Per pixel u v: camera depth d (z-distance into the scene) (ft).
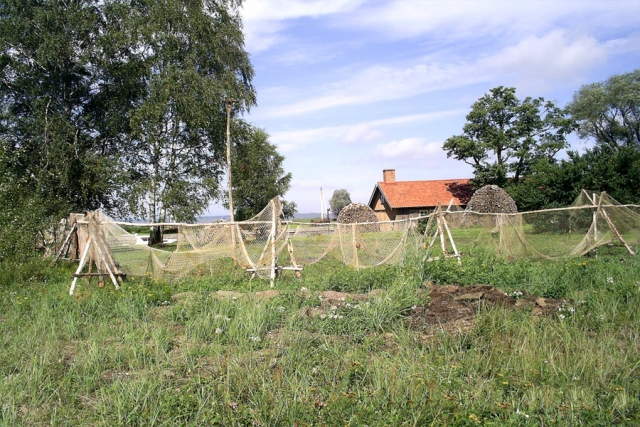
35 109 87.40
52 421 14.14
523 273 30.48
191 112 90.33
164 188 95.14
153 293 29.30
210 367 17.87
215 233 39.24
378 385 15.21
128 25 90.58
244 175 130.41
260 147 139.74
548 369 16.29
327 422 13.47
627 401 14.35
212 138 99.55
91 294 30.32
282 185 147.33
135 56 93.09
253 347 19.63
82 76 92.84
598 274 30.07
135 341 20.79
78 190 90.94
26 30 85.61
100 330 22.52
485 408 14.01
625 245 43.01
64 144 86.89
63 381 16.57
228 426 13.62
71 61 90.84
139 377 16.48
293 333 20.81
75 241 47.80
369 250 43.11
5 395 15.53
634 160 85.71
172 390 15.62
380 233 48.80
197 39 94.27
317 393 15.52
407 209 145.07
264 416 13.83
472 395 14.80
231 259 42.96
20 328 23.35
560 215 54.08
